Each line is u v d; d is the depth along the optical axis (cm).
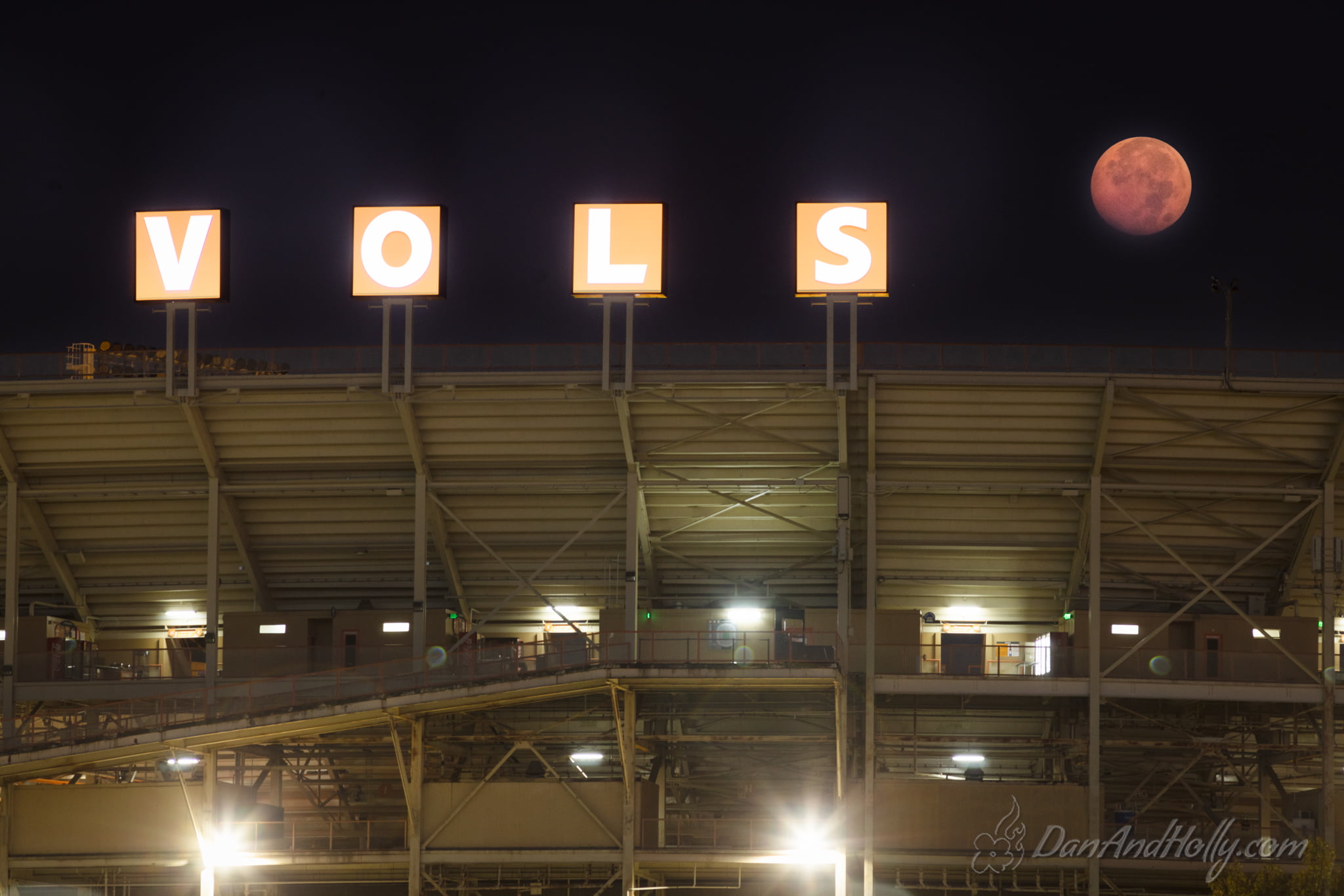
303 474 5294
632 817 4731
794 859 4756
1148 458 5116
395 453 5212
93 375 5091
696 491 5269
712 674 4666
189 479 5322
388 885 5078
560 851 4728
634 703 4809
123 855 4781
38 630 5322
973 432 5050
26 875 4884
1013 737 5122
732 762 5288
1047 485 5109
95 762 4791
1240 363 4847
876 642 5166
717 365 4912
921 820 4891
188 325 4950
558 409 5047
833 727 5209
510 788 4800
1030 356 4881
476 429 5116
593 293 4881
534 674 4684
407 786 4778
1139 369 4875
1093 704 5003
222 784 4897
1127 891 4966
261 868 4981
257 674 5178
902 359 4912
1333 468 5031
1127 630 5141
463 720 5194
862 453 5134
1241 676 5047
